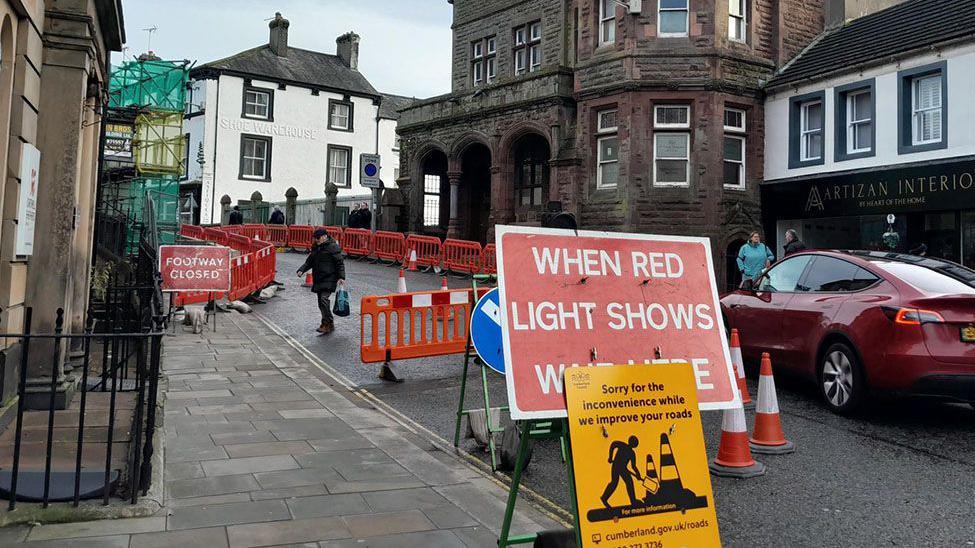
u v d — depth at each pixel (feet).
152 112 76.33
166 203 81.46
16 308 20.86
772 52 67.21
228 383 27.43
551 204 54.19
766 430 20.62
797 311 26.63
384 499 15.62
